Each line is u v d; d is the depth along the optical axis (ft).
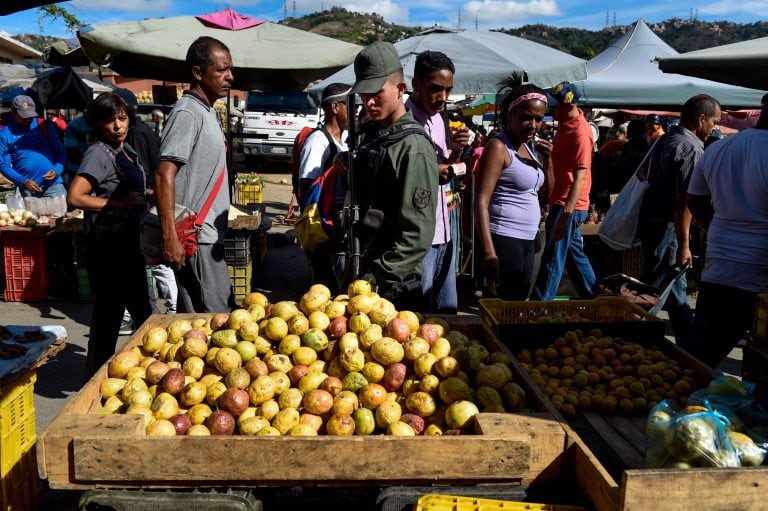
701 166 13.46
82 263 23.27
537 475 7.16
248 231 22.68
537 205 15.43
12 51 96.48
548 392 10.08
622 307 13.98
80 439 6.82
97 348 14.32
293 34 28.76
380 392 8.26
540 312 13.87
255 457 6.87
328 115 17.07
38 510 9.84
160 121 40.52
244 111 68.69
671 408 7.48
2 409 8.68
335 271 14.23
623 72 37.65
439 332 9.41
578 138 18.38
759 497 6.05
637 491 5.91
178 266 12.09
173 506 6.74
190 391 8.30
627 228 18.24
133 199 14.16
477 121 63.82
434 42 25.39
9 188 33.40
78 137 26.84
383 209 10.77
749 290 12.42
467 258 23.94
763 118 12.30
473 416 7.59
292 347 8.96
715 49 18.11
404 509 6.87
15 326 10.05
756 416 7.22
